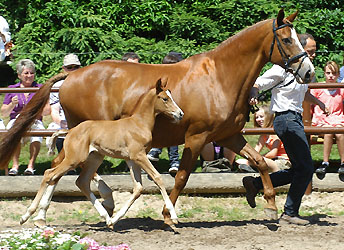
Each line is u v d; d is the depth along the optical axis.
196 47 17.58
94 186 12.02
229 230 10.12
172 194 10.11
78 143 9.60
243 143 10.30
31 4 18.67
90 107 10.11
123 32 18.39
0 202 11.93
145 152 9.67
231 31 18.38
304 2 18.89
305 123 12.51
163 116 9.90
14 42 18.36
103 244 9.14
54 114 12.99
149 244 9.27
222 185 12.16
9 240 8.13
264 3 18.45
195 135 9.94
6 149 10.07
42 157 14.07
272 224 10.41
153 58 17.08
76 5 18.41
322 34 18.52
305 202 12.16
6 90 12.05
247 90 9.97
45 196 9.71
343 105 13.05
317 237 9.70
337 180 12.38
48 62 17.31
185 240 9.50
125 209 9.85
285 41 9.66
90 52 16.97
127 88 9.98
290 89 10.06
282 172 10.62
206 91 9.87
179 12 18.73
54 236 8.30
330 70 12.79
